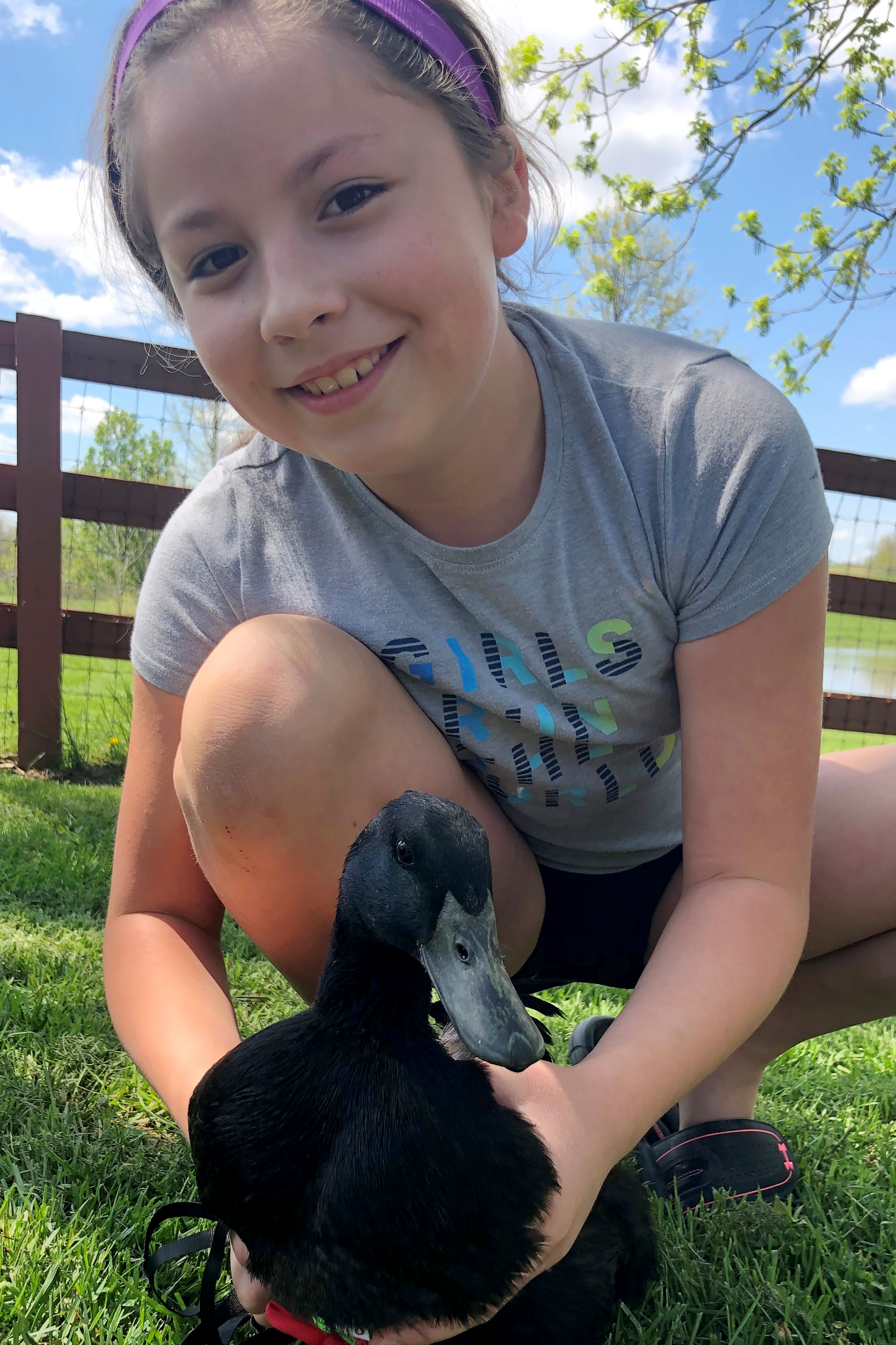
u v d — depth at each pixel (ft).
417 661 5.57
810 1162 6.45
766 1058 6.45
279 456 5.85
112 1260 4.97
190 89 3.96
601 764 5.90
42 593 16.14
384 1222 3.90
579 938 6.97
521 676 5.58
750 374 5.35
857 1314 5.07
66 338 16.46
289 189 4.03
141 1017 5.12
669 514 5.12
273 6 3.95
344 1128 4.09
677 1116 6.84
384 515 5.47
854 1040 8.61
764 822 5.02
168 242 4.42
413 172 4.17
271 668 5.05
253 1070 4.39
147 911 5.71
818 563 5.07
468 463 5.11
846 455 18.75
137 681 5.96
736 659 5.08
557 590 5.32
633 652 5.44
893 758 6.33
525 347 5.35
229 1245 4.84
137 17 4.45
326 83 3.93
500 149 4.77
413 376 4.40
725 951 4.70
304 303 4.06
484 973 4.25
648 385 5.34
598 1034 7.24
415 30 4.26
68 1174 5.67
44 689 16.20
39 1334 4.46
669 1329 4.88
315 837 5.16
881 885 5.86
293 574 5.72
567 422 5.25
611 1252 4.81
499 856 5.93
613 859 6.49
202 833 5.26
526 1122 4.09
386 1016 4.33
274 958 5.75
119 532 17.24
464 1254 3.87
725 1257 5.26
